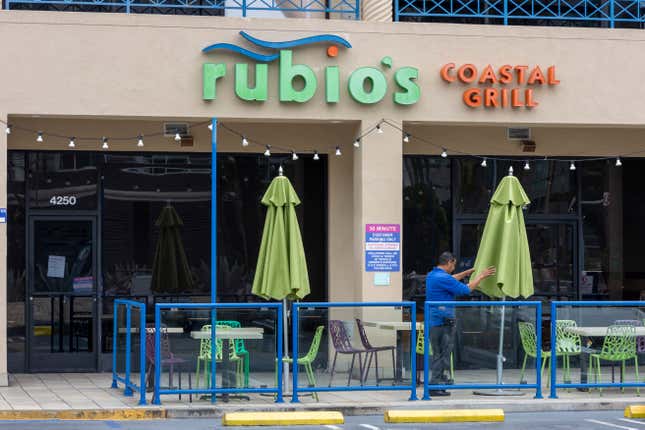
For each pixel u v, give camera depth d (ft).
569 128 72.69
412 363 54.80
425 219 72.08
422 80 64.85
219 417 51.60
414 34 64.95
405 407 53.26
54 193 68.03
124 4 62.75
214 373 53.06
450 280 56.03
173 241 69.00
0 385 60.44
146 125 68.39
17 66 61.46
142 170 69.05
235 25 63.36
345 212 70.38
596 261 73.77
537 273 73.20
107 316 68.39
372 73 64.03
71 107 61.87
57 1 62.75
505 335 55.67
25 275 67.67
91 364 68.18
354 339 54.49
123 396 56.34
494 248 58.03
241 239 70.13
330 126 70.38
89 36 62.18
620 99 66.74
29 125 67.15
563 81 66.18
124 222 68.74
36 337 67.82
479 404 53.93
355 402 54.29
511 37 65.72
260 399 54.80
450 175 72.49
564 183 73.56
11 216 67.67
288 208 57.67
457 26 65.31
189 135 68.69
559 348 56.34
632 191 74.18
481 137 72.13
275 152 70.33
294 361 53.62
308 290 57.36
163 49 62.69
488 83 65.41
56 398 55.52
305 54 63.98
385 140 64.34
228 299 69.77
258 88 63.00
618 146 73.46
